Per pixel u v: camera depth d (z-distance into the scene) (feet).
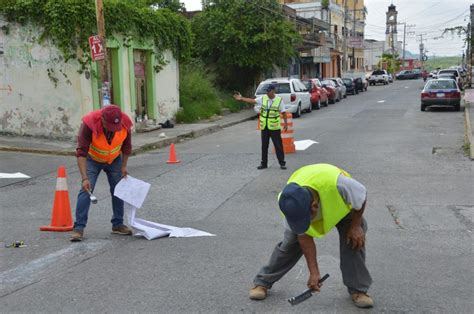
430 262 18.90
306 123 71.56
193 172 38.37
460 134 54.80
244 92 107.76
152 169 40.37
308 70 164.55
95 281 17.65
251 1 99.86
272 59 101.50
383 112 85.30
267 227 23.82
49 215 27.30
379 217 25.18
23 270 18.92
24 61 55.16
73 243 22.08
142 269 18.71
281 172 37.17
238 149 49.52
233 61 100.89
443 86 82.48
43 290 16.97
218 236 22.61
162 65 69.41
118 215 23.21
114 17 57.11
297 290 16.42
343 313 14.73
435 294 16.01
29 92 55.47
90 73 54.54
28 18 53.93
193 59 99.76
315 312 14.83
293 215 12.84
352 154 43.83
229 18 99.14
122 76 60.39
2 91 56.24
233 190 31.86
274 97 38.11
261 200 29.14
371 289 16.44
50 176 38.99
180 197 30.37
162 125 67.72
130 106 62.39
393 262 18.93
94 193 32.04
